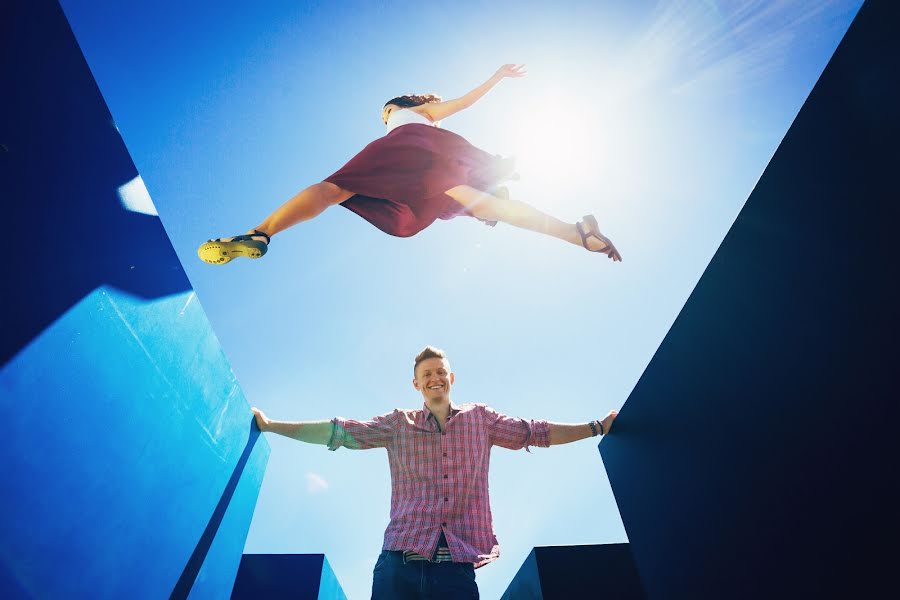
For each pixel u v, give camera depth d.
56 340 0.82
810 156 0.84
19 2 0.79
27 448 0.77
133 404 1.02
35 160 0.79
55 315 0.82
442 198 2.70
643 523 1.52
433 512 1.67
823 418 0.83
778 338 0.93
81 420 0.88
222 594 1.49
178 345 1.18
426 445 1.81
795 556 0.92
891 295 0.69
